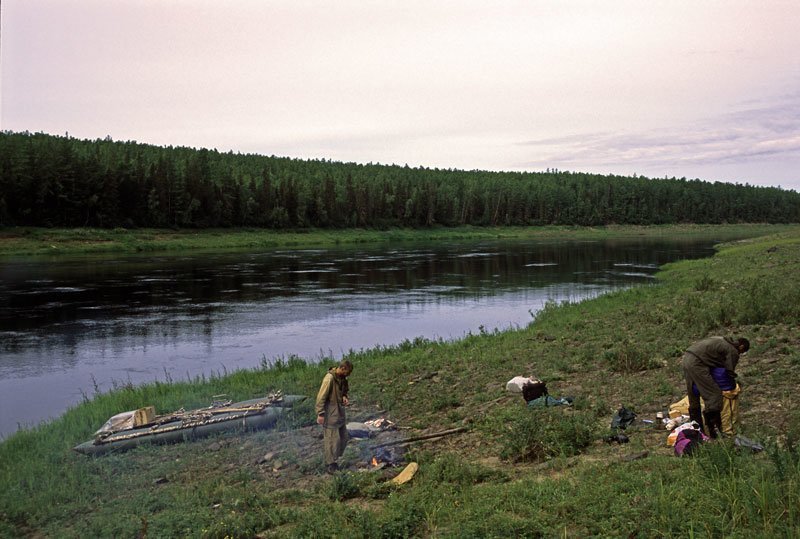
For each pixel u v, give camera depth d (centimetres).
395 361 1684
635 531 525
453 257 6800
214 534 676
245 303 3362
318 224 11975
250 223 10912
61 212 8675
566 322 2058
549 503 604
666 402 970
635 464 680
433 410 1165
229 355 2153
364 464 888
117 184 9119
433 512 638
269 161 17712
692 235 13938
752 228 17938
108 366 2020
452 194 14625
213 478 892
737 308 1580
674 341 1402
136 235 8750
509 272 4950
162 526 718
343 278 4600
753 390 923
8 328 2670
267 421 1146
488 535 550
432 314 2933
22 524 798
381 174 16462
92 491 883
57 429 1227
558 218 16088
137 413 1131
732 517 511
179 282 4338
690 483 587
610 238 12569
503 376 1347
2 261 6044
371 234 11906
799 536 459
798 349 1123
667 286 2812
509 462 809
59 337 2483
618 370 1234
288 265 5722
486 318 2789
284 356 2105
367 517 639
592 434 828
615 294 2772
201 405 1316
